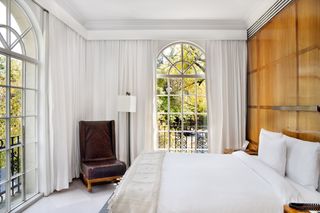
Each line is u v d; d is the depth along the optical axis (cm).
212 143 435
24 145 296
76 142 402
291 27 274
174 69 466
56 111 335
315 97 227
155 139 448
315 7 226
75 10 384
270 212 167
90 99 440
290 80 276
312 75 232
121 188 190
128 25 440
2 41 258
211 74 438
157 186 189
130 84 441
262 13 360
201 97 465
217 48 439
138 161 271
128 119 440
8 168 267
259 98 378
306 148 211
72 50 386
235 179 208
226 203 169
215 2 355
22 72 293
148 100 441
